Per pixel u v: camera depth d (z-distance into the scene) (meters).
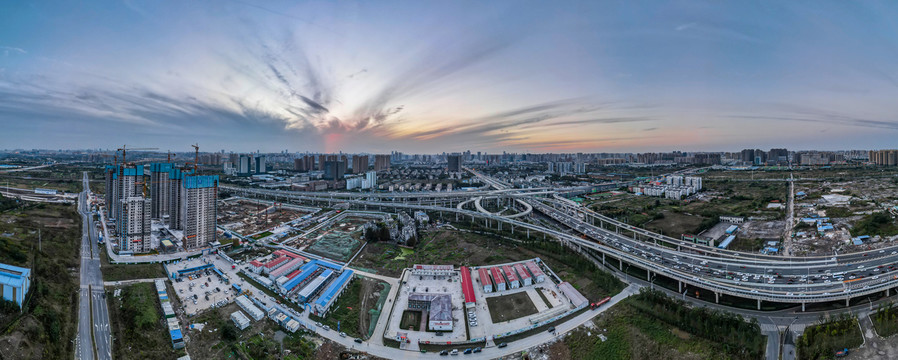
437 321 170.50
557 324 173.12
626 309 178.62
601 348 156.38
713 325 155.12
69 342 145.50
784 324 159.75
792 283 185.50
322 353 153.12
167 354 145.50
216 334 160.38
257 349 151.38
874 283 172.50
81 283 193.38
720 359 143.88
